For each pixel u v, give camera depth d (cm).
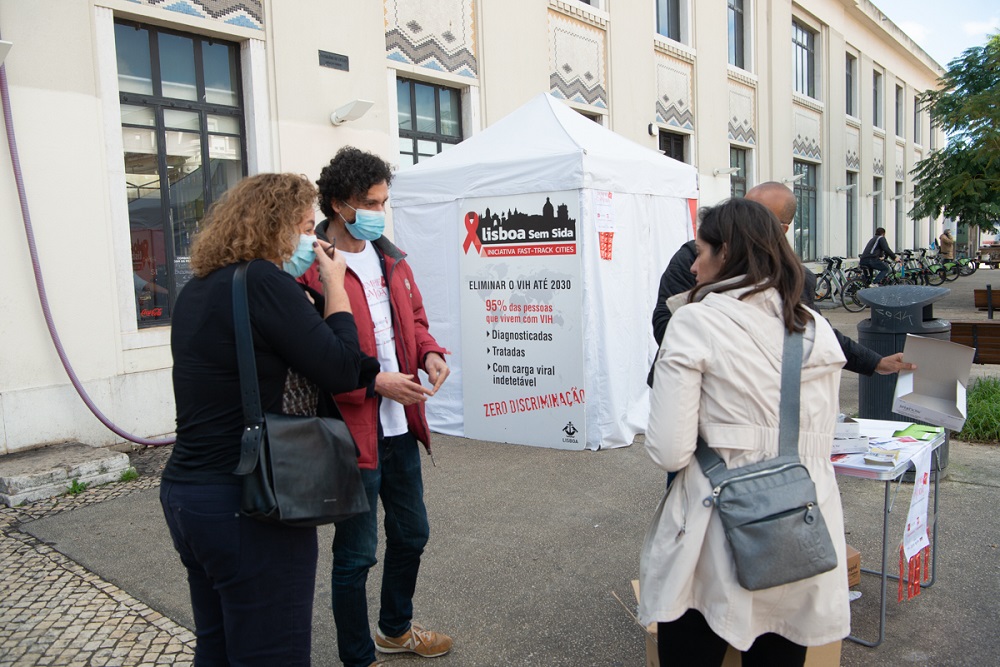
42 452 504
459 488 475
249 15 643
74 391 530
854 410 656
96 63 543
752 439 177
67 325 529
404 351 259
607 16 1078
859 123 2141
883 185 2391
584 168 525
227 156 652
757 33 1544
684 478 183
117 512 435
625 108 1119
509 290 567
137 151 590
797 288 183
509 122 611
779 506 170
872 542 377
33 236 502
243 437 170
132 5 561
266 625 176
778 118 1620
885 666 270
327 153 708
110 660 277
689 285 300
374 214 246
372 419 238
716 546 174
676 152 1304
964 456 511
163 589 337
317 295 216
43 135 514
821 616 175
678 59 1275
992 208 1498
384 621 277
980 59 1555
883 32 2216
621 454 539
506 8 908
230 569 171
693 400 176
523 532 399
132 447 564
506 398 578
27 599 327
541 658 278
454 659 279
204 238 181
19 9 500
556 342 551
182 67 618
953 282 2189
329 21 705
